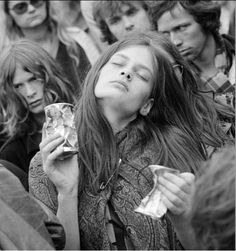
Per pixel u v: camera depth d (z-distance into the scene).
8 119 3.80
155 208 2.51
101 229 2.84
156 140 3.02
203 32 3.90
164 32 3.92
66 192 2.83
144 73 2.98
